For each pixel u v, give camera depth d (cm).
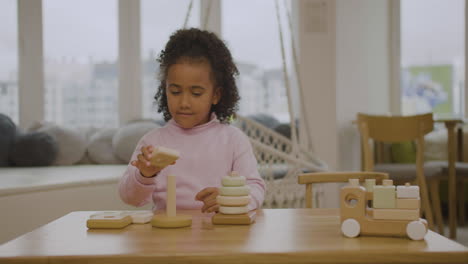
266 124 358
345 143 352
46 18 347
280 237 72
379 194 72
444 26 418
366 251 62
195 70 110
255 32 387
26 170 262
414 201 71
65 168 278
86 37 356
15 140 293
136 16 360
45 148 291
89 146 318
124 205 223
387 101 412
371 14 388
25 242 70
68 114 353
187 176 122
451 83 418
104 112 359
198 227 80
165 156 81
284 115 384
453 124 302
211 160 124
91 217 82
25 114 338
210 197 93
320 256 62
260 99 388
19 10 335
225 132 129
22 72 337
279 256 61
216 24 375
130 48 360
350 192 73
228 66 132
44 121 335
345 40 354
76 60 354
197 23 373
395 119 286
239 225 82
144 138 130
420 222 69
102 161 314
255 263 61
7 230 174
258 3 386
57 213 193
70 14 352
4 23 334
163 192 121
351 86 360
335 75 338
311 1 337
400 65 416
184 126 117
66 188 197
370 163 283
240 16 387
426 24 420
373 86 390
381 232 71
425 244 66
